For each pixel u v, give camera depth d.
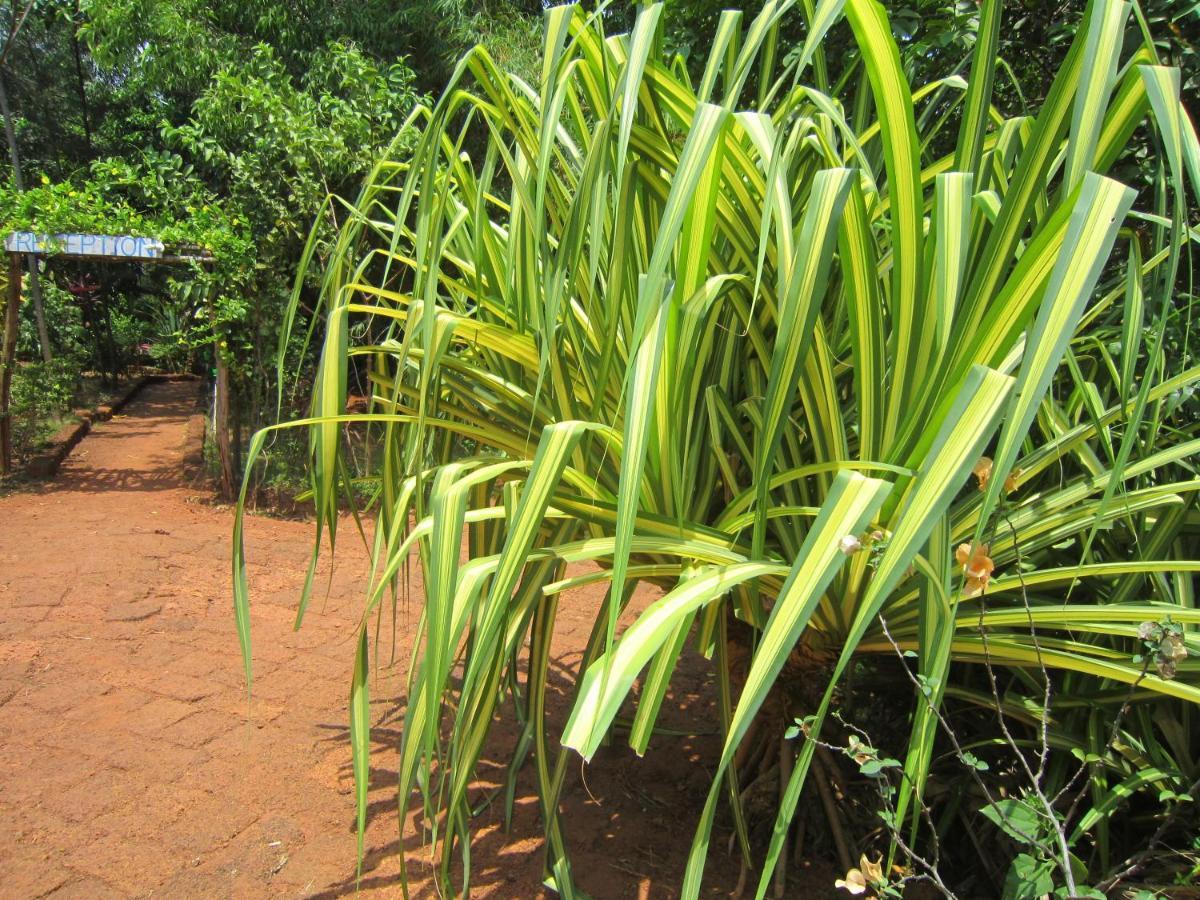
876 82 1.02
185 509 4.72
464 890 1.40
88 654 2.71
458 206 1.62
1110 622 1.19
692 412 1.38
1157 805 1.40
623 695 0.91
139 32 6.95
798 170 1.46
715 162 1.06
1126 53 1.84
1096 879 1.37
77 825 1.84
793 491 1.41
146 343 13.83
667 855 1.75
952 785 1.50
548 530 1.57
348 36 7.09
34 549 3.72
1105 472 1.31
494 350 1.49
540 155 1.11
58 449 6.01
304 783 2.04
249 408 5.09
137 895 1.63
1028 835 1.09
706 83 1.05
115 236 4.79
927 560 1.08
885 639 1.39
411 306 1.38
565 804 1.95
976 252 1.22
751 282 1.27
